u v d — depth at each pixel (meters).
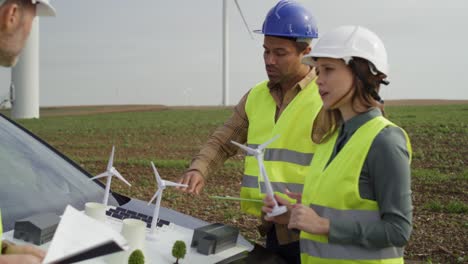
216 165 3.77
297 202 2.79
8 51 1.84
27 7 1.84
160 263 2.43
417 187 11.16
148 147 20.95
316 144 3.28
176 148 20.66
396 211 2.25
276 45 3.30
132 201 3.44
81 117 42.94
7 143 3.37
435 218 8.24
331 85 2.46
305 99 3.36
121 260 2.30
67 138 24.78
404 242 2.27
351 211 2.38
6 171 3.13
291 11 3.30
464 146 18.92
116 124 34.44
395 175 2.26
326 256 2.46
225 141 3.81
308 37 3.32
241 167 14.12
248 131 3.67
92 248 1.60
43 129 29.45
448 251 6.45
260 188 3.34
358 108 2.47
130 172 13.18
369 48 2.42
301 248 2.67
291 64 3.34
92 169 13.68
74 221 1.80
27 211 2.84
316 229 2.32
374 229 2.27
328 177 2.46
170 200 9.31
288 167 3.33
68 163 3.55
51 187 3.16
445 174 12.98
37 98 34.75
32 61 34.16
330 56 2.41
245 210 3.57
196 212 8.38
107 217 2.97
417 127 26.11
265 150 3.41
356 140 2.40
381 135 2.32
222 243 2.71
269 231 3.55
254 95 3.73
